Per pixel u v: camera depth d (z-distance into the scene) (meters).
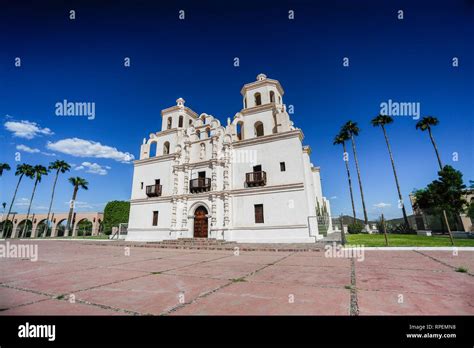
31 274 6.51
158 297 4.16
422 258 8.62
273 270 6.83
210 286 4.95
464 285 4.76
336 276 5.82
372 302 3.77
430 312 3.32
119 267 7.71
